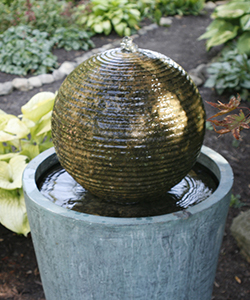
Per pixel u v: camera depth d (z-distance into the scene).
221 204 1.45
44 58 5.08
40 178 1.83
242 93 4.48
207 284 1.64
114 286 1.44
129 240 1.32
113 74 1.37
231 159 3.51
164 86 1.38
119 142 1.32
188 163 1.46
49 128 2.48
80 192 1.72
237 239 2.55
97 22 6.26
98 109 1.34
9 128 2.27
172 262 1.41
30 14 5.64
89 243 1.36
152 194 1.49
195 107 1.45
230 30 5.33
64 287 1.55
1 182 2.17
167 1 7.54
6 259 2.49
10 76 4.94
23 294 2.25
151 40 6.34
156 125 1.33
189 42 6.22
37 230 1.51
